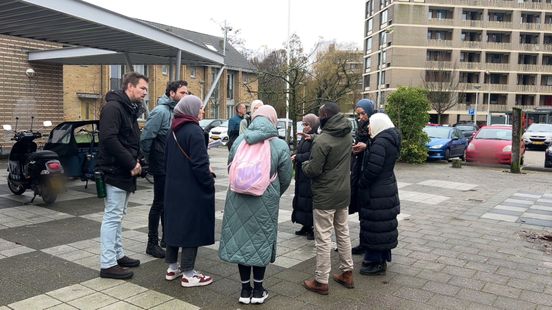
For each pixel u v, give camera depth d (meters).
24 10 7.10
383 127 4.58
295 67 13.67
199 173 4.04
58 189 7.70
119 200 4.46
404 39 54.00
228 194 3.96
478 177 12.70
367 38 62.97
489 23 55.62
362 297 4.20
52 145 8.82
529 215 7.71
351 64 27.80
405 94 15.78
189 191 4.12
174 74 12.28
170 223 4.21
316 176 4.17
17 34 9.23
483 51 55.69
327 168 4.18
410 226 6.87
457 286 4.50
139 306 3.88
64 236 5.86
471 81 56.09
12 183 8.25
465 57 56.03
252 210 3.82
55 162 7.63
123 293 4.14
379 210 4.61
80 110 26.14
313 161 4.11
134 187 4.58
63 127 9.02
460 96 54.31
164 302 3.97
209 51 11.57
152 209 5.05
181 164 4.13
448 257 5.39
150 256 5.11
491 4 55.50
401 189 10.42
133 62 13.75
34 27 8.45
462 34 55.59
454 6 54.66
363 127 5.28
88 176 8.90
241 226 3.84
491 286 4.50
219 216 7.20
